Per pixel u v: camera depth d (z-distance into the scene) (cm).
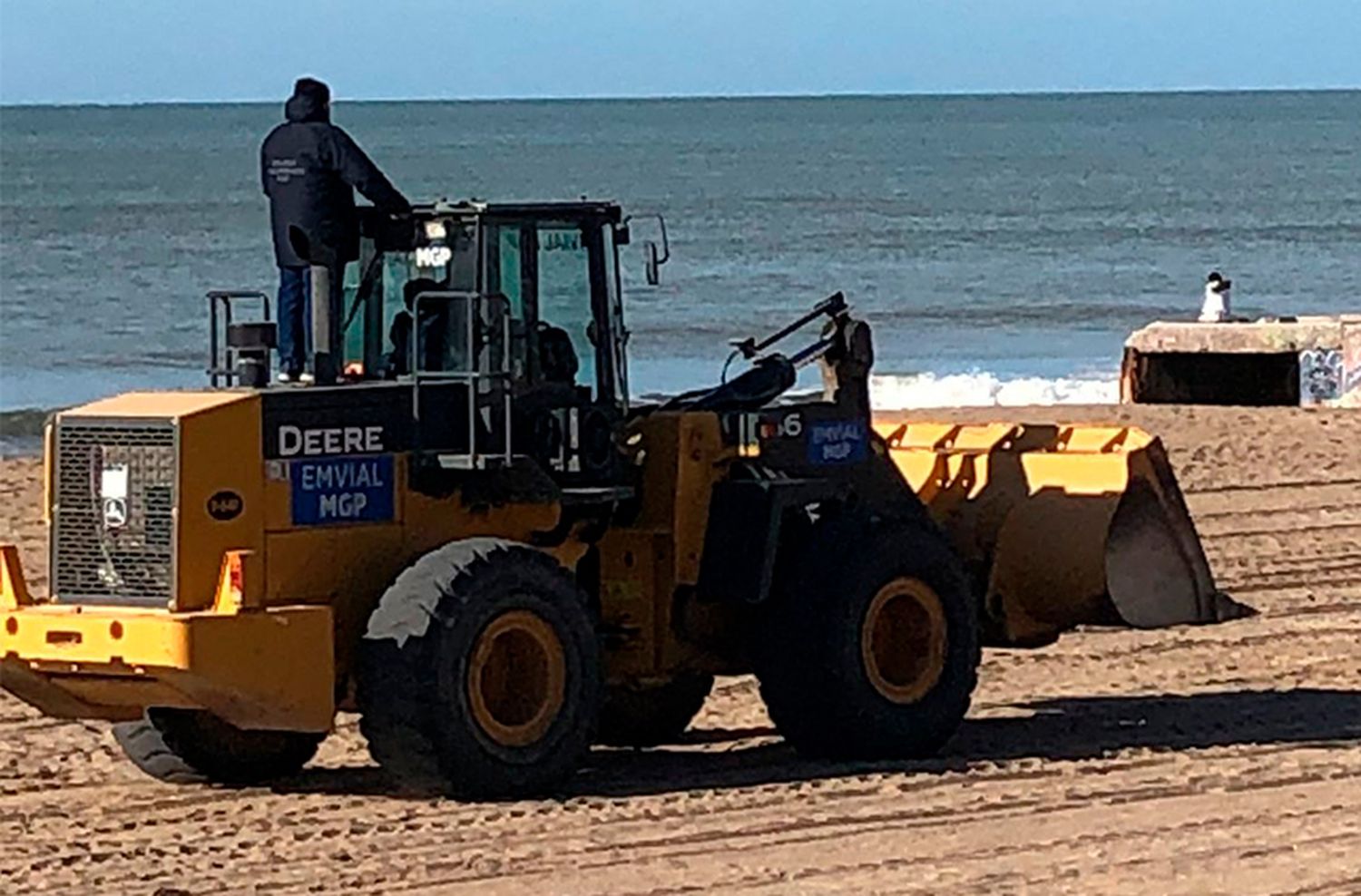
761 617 1210
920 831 1063
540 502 1154
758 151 14325
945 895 952
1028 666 1491
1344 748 1247
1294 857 1008
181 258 5972
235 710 1076
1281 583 1791
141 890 975
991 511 1295
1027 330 4444
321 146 1147
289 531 1106
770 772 1194
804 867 998
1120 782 1164
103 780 1199
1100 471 1280
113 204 8431
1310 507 2139
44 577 1753
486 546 1115
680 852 1029
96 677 1088
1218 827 1065
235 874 998
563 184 10094
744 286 5341
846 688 1188
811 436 1244
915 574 1215
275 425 1105
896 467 1285
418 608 1088
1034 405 2948
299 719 1082
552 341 1175
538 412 1164
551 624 1122
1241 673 1473
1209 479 2286
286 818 1104
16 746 1277
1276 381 2977
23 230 7025
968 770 1188
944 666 1222
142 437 1090
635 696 1282
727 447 1215
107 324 4397
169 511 1083
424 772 1096
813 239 6881
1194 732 1294
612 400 1195
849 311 1331
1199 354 2967
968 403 3162
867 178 10856
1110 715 1345
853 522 1211
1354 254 6544
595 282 1191
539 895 958
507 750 1110
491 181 10275
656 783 1169
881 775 1177
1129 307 4922
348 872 1000
